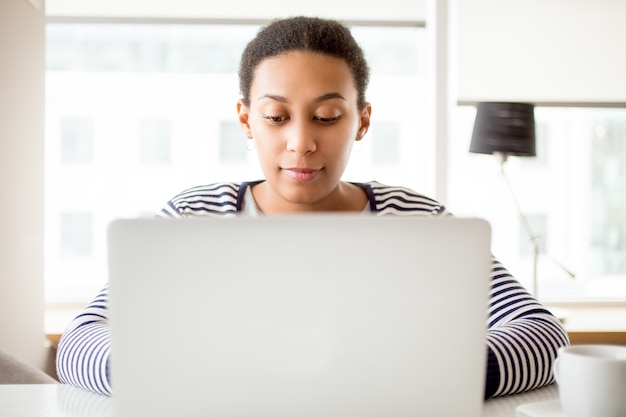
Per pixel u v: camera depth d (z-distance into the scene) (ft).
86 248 11.13
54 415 3.04
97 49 11.07
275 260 2.48
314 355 2.52
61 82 11.02
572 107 11.08
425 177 11.41
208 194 4.68
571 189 11.36
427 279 2.52
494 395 3.28
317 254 2.49
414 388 2.56
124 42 11.10
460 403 2.59
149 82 11.09
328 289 2.50
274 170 4.27
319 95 4.10
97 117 11.06
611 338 8.86
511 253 11.30
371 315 2.52
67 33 11.04
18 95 7.94
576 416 2.74
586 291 11.44
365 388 2.55
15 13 7.80
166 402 2.53
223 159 11.15
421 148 11.44
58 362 3.63
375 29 11.37
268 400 2.54
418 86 11.43
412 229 2.50
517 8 11.01
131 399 2.53
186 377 2.52
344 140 4.25
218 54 11.15
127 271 2.48
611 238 11.44
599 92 11.09
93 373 3.34
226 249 2.47
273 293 2.49
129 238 2.47
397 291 2.52
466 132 11.24
